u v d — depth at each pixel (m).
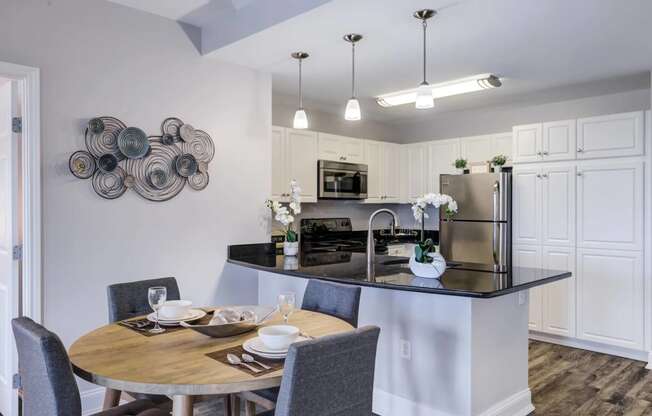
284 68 3.69
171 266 3.20
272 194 4.39
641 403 3.01
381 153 5.62
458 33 2.94
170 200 3.20
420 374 2.63
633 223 3.84
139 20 3.04
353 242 5.43
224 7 3.03
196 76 3.34
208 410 2.91
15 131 2.63
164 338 1.88
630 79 4.04
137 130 3.00
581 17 2.70
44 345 1.41
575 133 4.16
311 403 1.34
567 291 4.20
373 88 4.37
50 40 2.67
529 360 3.85
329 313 2.45
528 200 4.44
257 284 3.74
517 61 3.55
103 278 2.87
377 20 2.72
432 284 2.42
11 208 2.64
